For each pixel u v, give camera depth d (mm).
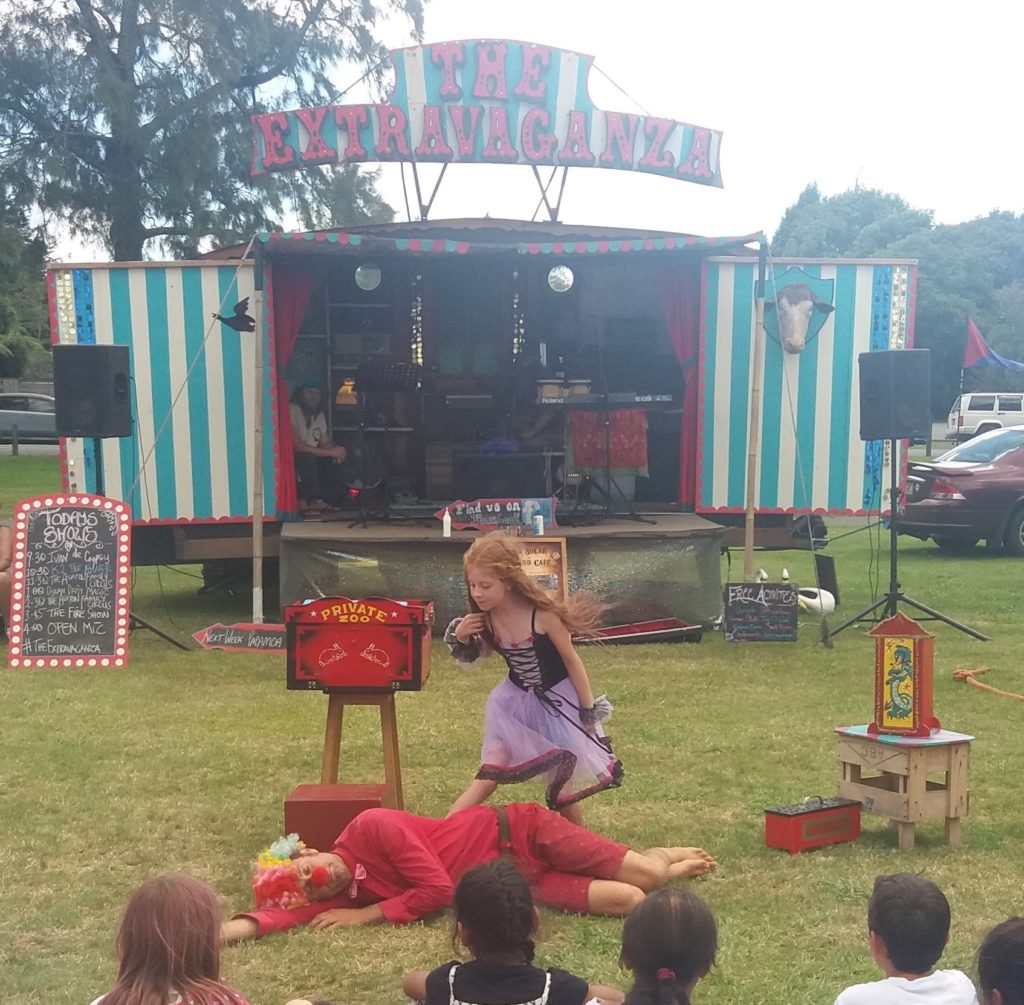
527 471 10562
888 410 8562
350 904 3945
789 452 9938
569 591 8836
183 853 4559
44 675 7730
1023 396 32750
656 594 8938
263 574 11555
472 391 11617
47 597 7801
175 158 24812
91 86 24312
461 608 8875
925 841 4598
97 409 8188
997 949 2197
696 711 6699
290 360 11266
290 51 25500
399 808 4719
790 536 10211
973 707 6738
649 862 4012
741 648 8570
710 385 9922
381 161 10273
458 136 10227
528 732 4309
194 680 7598
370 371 10961
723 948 3617
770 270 9766
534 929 2705
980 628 9164
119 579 7848
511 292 11609
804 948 3631
